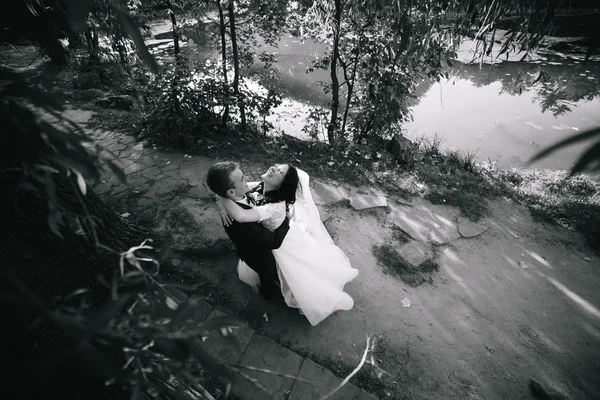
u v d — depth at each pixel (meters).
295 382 2.43
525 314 3.30
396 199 4.55
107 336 0.72
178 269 3.15
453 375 2.69
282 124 7.26
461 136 7.53
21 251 2.60
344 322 2.93
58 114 0.65
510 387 2.68
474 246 3.99
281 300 3.02
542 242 4.21
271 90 5.69
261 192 2.61
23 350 0.79
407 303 3.20
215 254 3.34
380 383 2.55
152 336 0.75
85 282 2.65
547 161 6.64
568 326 3.22
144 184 4.25
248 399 2.32
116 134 5.38
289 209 2.60
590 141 0.78
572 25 10.40
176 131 4.93
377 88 5.37
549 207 4.83
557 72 9.66
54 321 0.60
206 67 5.43
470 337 3.00
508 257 3.91
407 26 3.55
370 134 6.10
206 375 2.36
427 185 4.95
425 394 2.54
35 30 1.26
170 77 4.88
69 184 2.21
